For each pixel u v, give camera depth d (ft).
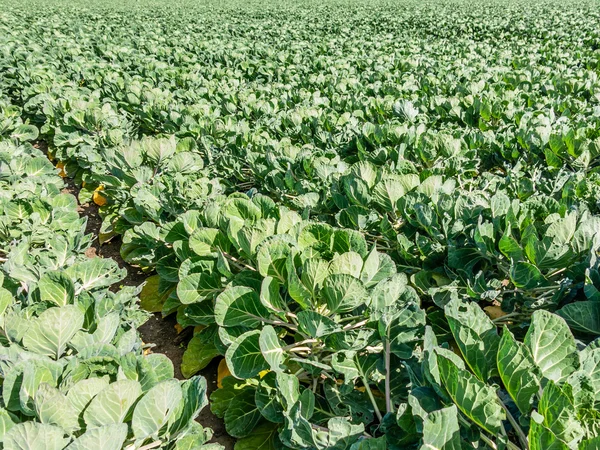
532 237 10.48
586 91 26.17
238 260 12.29
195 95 27.22
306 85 30.01
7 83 36.11
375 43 47.47
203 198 15.26
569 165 17.52
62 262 12.71
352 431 7.52
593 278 9.66
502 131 20.08
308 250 10.07
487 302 13.00
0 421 6.77
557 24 58.80
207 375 12.69
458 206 12.69
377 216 13.51
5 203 14.19
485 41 51.60
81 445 6.14
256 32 60.29
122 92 29.43
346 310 9.45
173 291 14.15
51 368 7.75
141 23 70.74
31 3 120.06
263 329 9.08
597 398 7.00
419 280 12.30
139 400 7.26
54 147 27.81
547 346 7.33
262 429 10.22
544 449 5.85
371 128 19.21
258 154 17.95
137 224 17.38
